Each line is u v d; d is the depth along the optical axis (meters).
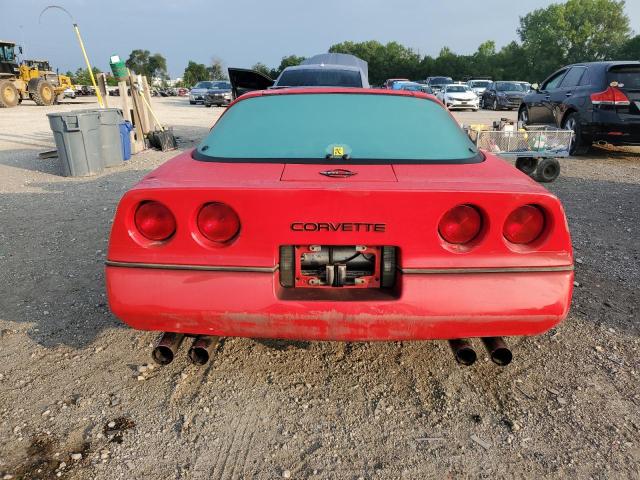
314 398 2.45
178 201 2.01
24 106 28.33
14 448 2.11
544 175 7.37
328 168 2.29
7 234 5.08
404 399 2.45
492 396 2.46
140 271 2.08
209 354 2.15
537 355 2.81
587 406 2.38
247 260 2.04
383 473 2.00
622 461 2.05
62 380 2.58
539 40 78.62
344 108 2.84
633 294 3.58
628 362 2.74
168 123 17.28
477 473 2.00
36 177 8.23
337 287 2.14
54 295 3.59
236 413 2.34
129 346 2.90
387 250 2.10
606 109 8.80
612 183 7.42
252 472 2.00
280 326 2.09
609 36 75.69
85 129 8.10
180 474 1.99
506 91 25.64
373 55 83.06
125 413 2.33
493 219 2.01
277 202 2.00
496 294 2.06
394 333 2.10
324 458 2.08
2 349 2.87
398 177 2.18
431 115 2.84
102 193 6.99
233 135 2.65
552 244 2.06
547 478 1.97
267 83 11.09
